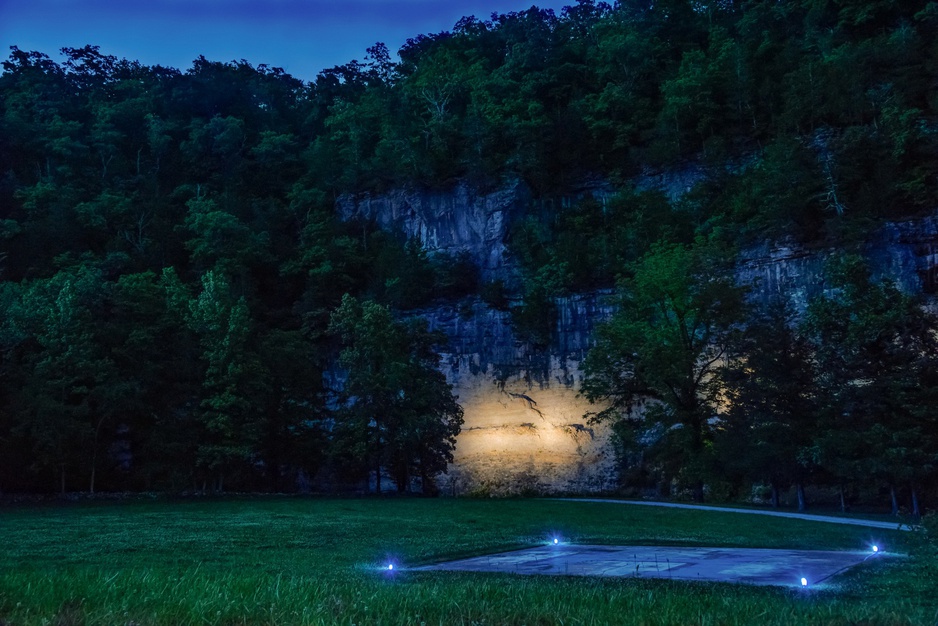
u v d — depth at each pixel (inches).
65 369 2012.8
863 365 1720.0
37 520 1253.1
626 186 3385.8
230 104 4574.3
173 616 294.7
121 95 4426.7
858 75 2950.3
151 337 2242.9
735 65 3454.7
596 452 2800.2
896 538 965.8
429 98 3917.3
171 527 1119.0
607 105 3518.7
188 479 2234.3
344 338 2549.2
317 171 3900.1
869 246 2427.4
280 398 2571.4
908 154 2632.9
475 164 3491.6
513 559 735.1
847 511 1641.2
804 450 1658.5
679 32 4030.5
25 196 3344.0
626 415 2775.6
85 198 3582.7
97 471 2176.4
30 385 1939.0
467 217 3464.6
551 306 3019.2
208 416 2196.1
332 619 294.0
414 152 3636.8
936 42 2994.6
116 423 2186.3
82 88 4601.4
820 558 727.1
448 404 2561.5
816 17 3553.2
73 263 3068.4
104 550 811.4
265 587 378.9
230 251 3321.9
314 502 1764.3
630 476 2687.0
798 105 2989.7
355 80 4987.7
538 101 3676.2
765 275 2635.3
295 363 2635.3
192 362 2330.2
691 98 3358.8
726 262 2301.9
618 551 821.2
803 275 2549.2
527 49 4010.8
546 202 3467.0
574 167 3548.2
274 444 2527.1
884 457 1521.9
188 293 2691.9
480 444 2938.0
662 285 2137.1
